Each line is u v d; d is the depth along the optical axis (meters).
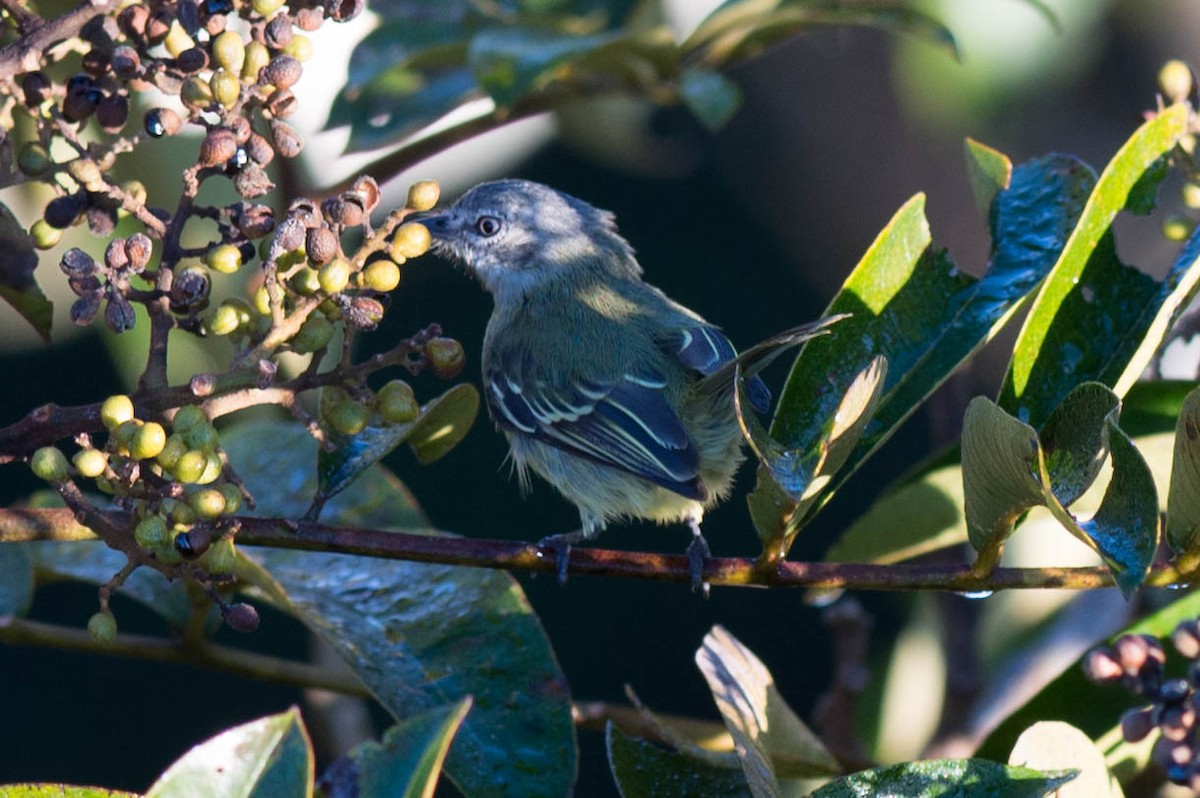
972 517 5.75
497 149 12.17
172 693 19.23
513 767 6.35
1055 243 7.01
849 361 6.67
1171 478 5.66
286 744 4.62
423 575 6.88
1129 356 6.20
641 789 5.99
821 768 6.41
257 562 7.12
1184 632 5.74
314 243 5.31
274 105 5.46
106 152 5.71
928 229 6.82
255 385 5.52
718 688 5.92
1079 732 5.46
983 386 14.47
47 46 5.61
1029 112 14.62
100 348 18.95
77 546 8.03
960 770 5.19
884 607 16.41
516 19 10.38
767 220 18.38
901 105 15.40
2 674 18.95
